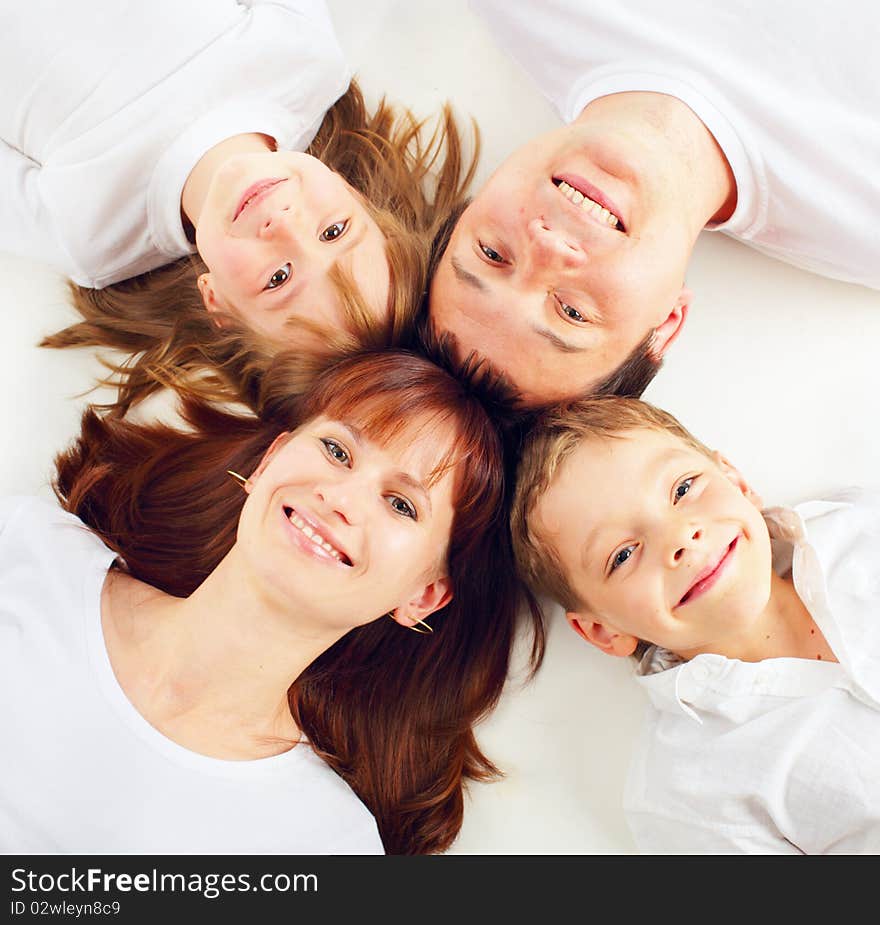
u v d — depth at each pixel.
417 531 0.98
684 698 1.02
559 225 0.96
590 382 1.02
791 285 1.14
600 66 1.09
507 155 1.19
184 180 1.10
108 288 1.19
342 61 1.16
